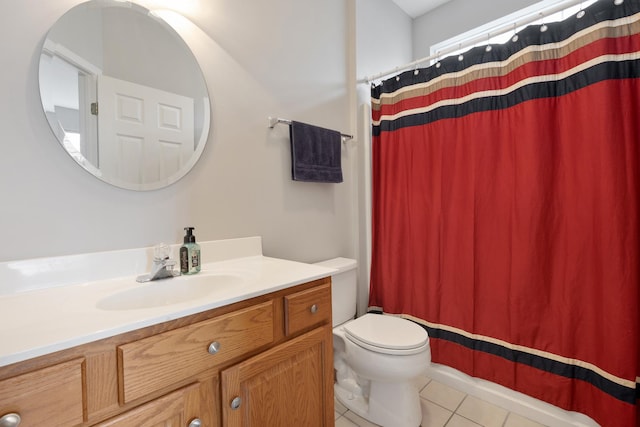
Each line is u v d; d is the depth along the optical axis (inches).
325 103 69.4
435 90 66.7
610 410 45.0
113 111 39.1
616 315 44.5
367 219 78.3
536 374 53.4
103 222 38.2
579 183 49.0
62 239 35.1
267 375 32.2
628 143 44.7
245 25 53.7
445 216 65.3
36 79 33.5
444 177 65.3
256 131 55.0
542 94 52.2
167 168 43.6
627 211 44.5
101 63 38.3
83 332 21.1
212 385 27.8
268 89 57.2
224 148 50.3
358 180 77.6
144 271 40.2
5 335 20.6
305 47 64.7
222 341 28.5
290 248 61.1
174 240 44.4
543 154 52.1
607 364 45.7
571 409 50.3
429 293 68.0
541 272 52.9
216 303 28.0
